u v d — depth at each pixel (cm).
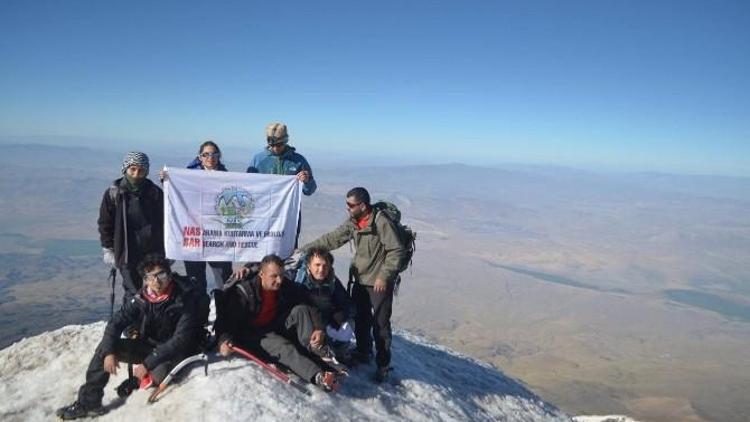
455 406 524
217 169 591
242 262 568
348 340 489
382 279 474
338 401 423
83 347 513
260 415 367
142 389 414
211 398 379
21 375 479
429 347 754
